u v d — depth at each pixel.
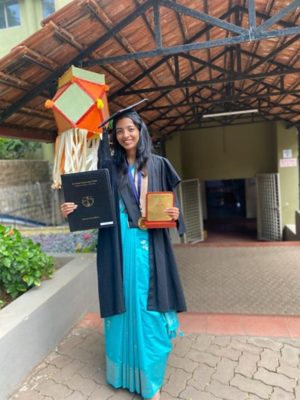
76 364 2.23
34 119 4.50
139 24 3.45
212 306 4.18
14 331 1.99
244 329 2.59
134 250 1.83
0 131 4.25
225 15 4.61
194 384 1.99
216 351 2.31
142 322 1.81
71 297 2.73
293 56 5.48
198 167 11.80
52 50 3.03
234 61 6.47
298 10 4.00
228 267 5.57
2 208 8.34
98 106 2.63
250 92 8.03
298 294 4.39
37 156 11.08
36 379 2.09
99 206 1.82
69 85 2.72
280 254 6.11
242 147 11.54
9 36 9.54
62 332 2.56
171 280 1.90
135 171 1.86
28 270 2.57
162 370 1.88
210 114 8.25
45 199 10.16
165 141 10.96
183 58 5.30
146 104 6.63
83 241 5.51
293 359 2.18
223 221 14.70
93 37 3.18
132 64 4.39
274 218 10.96
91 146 2.71
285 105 7.65
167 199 1.78
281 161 10.73
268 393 1.89
